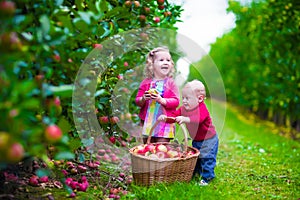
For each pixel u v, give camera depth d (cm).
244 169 421
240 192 333
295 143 628
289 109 720
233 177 383
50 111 212
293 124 761
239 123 925
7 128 161
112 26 308
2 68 165
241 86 1084
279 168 429
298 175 396
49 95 209
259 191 338
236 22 810
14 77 171
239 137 681
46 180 281
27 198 253
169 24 386
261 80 830
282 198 320
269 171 413
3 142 147
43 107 227
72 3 286
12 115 156
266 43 744
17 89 157
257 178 382
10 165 259
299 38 648
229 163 450
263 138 678
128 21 331
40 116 217
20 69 200
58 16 225
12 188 259
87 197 276
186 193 292
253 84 940
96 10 259
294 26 635
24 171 285
